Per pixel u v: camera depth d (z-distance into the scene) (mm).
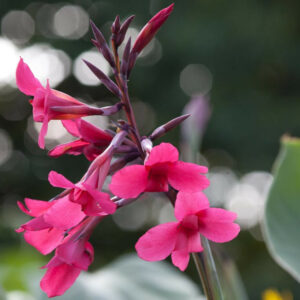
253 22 8891
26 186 10625
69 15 10188
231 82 9031
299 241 1982
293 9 9062
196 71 9742
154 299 2340
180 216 1301
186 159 1923
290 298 2182
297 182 2037
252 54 8852
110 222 10453
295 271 1935
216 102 8914
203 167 1251
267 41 8836
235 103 8875
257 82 9141
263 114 8766
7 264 3268
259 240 9695
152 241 1291
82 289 2232
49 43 9914
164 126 1441
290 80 9141
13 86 11211
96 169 1375
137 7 9516
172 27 9023
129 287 2357
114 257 10445
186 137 1932
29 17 10609
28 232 1392
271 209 2035
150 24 1479
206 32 8750
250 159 8664
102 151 1555
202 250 1272
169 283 2439
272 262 9000
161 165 1295
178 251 1343
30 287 2416
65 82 10555
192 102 1963
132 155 1473
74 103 1463
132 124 1464
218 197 9789
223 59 8891
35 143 11203
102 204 1204
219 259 1928
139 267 2508
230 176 9641
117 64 1481
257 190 9594
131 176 1273
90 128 1533
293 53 8891
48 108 1413
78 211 1318
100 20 9789
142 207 10617
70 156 9875
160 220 10547
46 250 1402
